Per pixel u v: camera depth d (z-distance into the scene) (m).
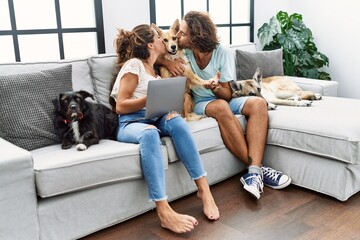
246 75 2.93
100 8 2.72
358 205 2.01
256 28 3.90
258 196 2.07
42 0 2.55
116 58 2.37
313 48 3.73
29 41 2.54
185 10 3.29
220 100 2.32
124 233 1.79
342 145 1.95
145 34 2.10
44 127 1.92
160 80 1.82
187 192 2.14
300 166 2.21
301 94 2.78
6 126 1.84
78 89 2.22
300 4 3.97
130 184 1.84
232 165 2.40
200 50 2.38
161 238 1.73
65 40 2.70
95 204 1.73
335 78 3.83
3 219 1.45
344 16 3.61
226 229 1.79
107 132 2.06
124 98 1.95
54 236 1.61
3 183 1.42
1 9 2.39
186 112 2.35
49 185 1.53
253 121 2.30
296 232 1.75
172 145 1.96
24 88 1.90
